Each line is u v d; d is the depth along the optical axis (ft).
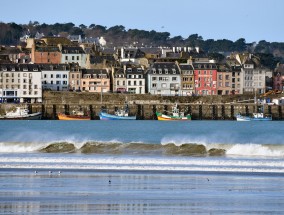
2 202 631.15
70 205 624.59
